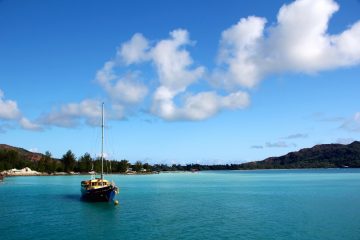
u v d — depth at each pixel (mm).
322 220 56719
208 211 68062
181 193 110562
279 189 123938
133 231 49688
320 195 97312
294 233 47531
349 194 99188
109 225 54125
